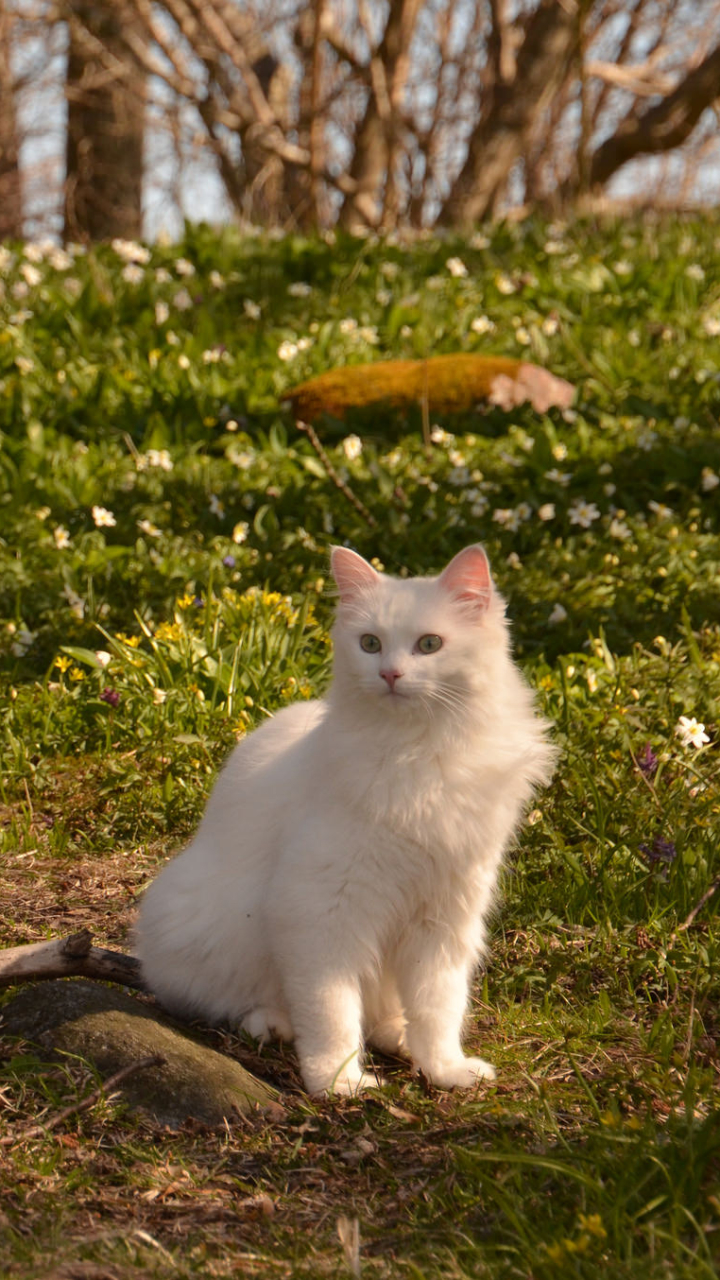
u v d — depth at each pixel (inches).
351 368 193.5
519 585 138.4
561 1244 82.4
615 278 235.5
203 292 234.4
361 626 92.1
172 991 95.7
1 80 420.2
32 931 102.5
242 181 418.0
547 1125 88.8
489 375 189.6
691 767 107.7
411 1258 83.7
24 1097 90.1
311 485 165.0
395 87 362.3
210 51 379.2
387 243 265.6
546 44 401.1
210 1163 88.4
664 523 153.2
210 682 120.7
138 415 185.9
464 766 91.9
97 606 132.2
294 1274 83.0
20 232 442.3
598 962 99.8
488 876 93.4
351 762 91.6
